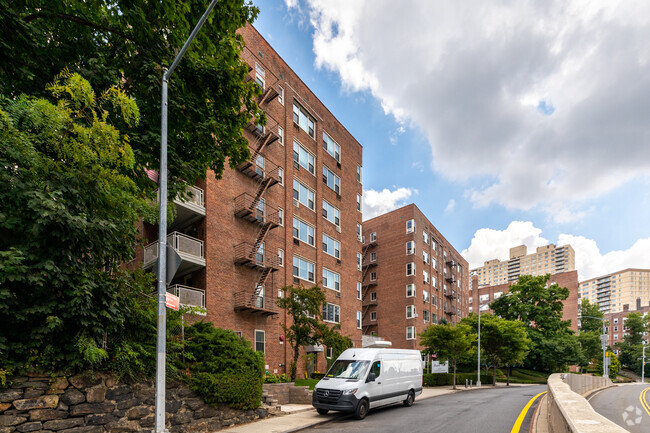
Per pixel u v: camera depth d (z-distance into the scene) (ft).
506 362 133.28
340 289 111.86
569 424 15.65
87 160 24.59
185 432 33.68
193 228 70.90
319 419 42.55
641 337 336.29
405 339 156.66
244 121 38.04
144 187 34.37
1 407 23.21
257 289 75.77
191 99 34.53
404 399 53.88
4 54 24.32
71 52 30.40
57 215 22.62
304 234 97.71
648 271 616.80
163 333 25.61
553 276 306.35
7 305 22.53
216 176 39.60
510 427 37.50
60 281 24.44
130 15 28.09
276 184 87.66
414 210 165.68
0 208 22.86
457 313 209.15
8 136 21.56
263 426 38.11
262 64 86.69
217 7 31.17
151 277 35.55
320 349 86.17
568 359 173.06
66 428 25.82
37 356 24.95
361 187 131.95
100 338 27.55
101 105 27.14
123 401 29.37
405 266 163.12
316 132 107.65
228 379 37.76
